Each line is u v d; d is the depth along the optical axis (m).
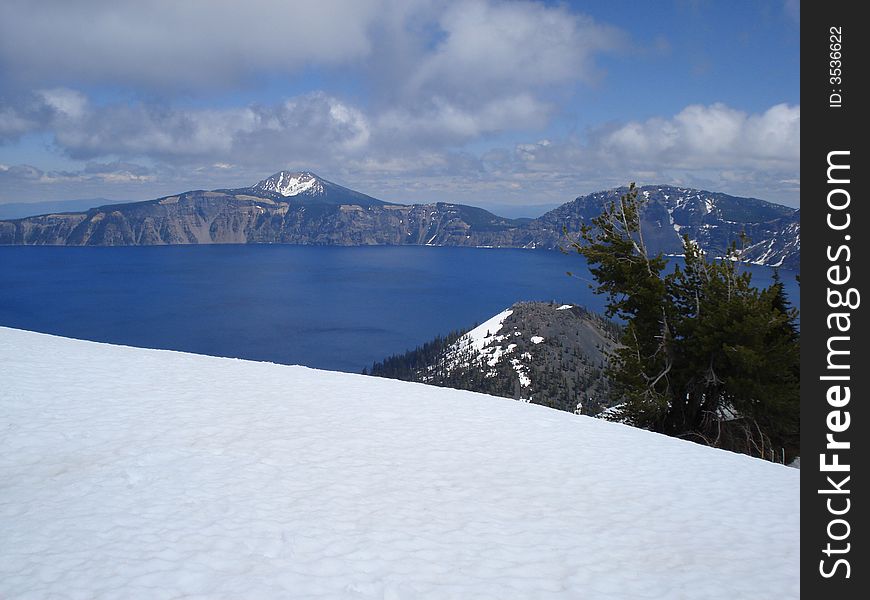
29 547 6.64
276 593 5.81
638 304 28.33
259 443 10.82
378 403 14.74
